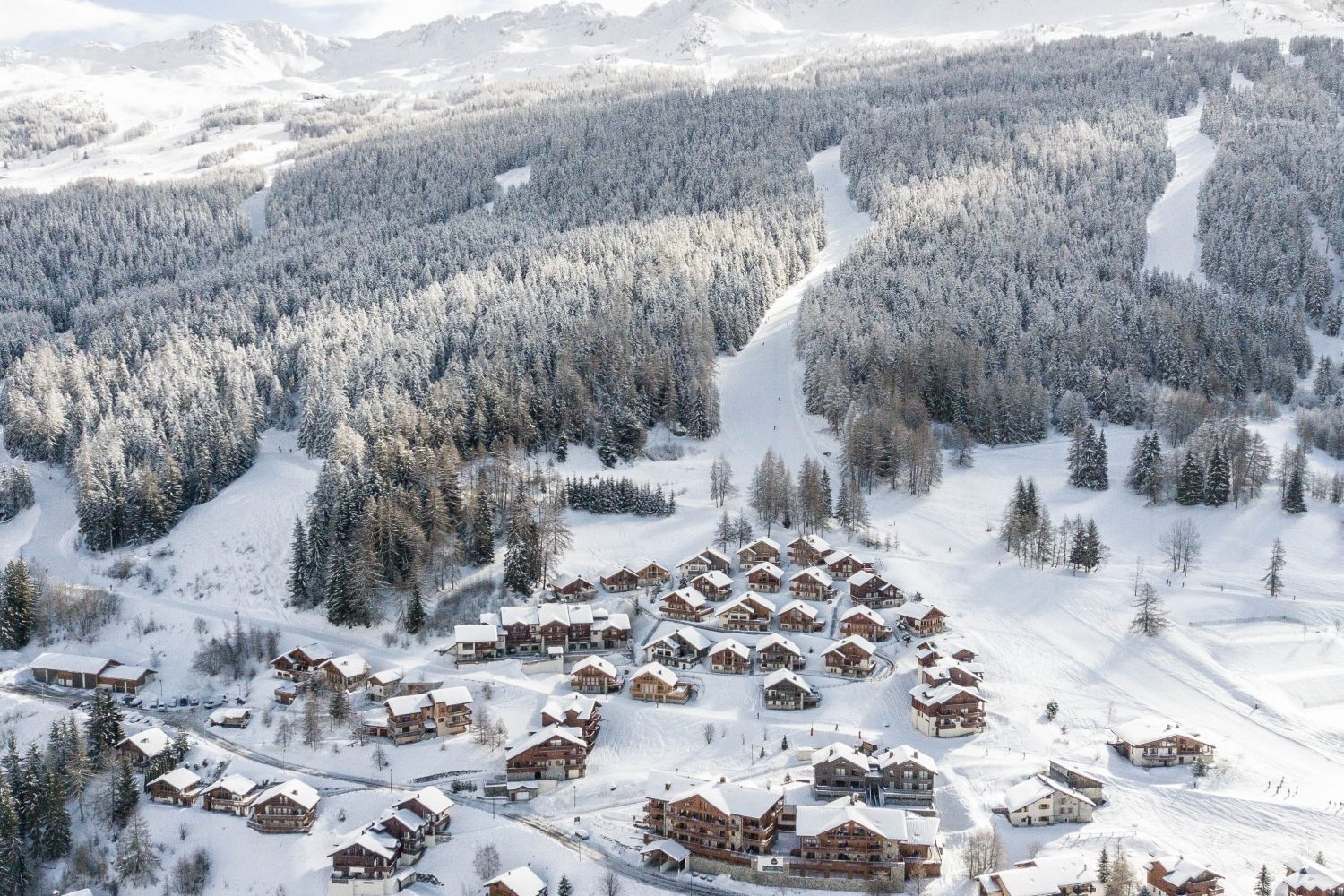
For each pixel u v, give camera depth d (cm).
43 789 12769
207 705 15925
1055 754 13838
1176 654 15962
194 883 12125
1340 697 15100
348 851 11894
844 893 11619
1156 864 11200
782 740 14225
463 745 14400
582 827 12706
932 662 15775
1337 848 11831
